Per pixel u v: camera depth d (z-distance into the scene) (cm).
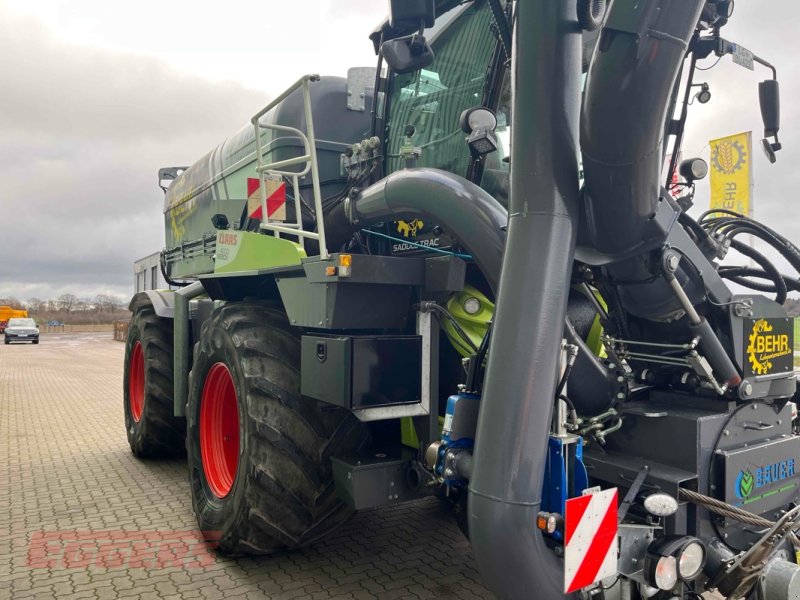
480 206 237
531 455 185
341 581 310
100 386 1167
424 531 379
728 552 224
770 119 279
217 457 354
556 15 192
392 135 343
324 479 291
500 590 190
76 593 298
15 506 429
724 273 313
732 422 237
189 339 463
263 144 411
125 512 416
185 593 297
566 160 198
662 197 215
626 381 249
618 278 229
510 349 191
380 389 257
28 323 3262
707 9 254
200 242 530
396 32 321
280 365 294
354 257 252
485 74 292
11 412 838
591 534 187
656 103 181
